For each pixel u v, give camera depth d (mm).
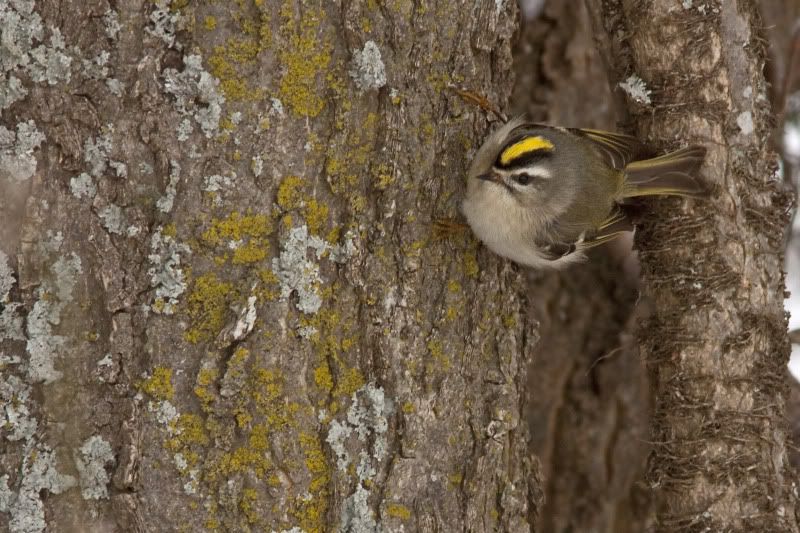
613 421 12305
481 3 8586
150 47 7492
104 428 7613
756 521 8969
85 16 7438
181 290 7605
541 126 9891
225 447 7664
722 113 8992
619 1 9234
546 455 12305
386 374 8148
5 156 7418
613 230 9719
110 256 7574
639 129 9398
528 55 12219
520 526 8961
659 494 9406
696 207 9000
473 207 8594
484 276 8844
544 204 9289
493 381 8805
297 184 7820
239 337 7625
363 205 8094
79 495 7586
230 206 7668
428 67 8367
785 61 11969
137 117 7543
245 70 7637
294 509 7852
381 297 8156
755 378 9031
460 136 8656
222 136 7629
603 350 12352
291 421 7812
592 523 12219
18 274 7500
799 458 11008
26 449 7523
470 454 8602
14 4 7316
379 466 8133
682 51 8953
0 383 7480
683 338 9078
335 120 7934
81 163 7535
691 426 9070
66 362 7566
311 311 7895
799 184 11914
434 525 8320
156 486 7613
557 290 12438
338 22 7898
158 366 7594
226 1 7566
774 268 9234
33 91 7414
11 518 7488
